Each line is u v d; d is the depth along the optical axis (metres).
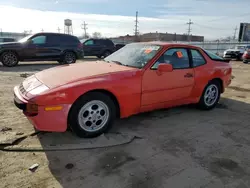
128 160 2.67
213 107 4.75
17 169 2.44
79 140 3.10
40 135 3.21
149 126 3.71
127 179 2.32
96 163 2.59
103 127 3.25
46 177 2.32
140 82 3.43
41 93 2.79
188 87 4.11
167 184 2.26
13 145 2.90
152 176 2.38
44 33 11.19
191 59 4.18
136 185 2.24
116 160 2.66
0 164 2.51
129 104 3.39
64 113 2.87
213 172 2.49
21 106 2.87
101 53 17.03
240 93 6.29
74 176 2.35
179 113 4.40
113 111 3.30
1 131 3.28
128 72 3.35
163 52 3.75
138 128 3.61
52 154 2.75
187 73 4.04
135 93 3.41
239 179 2.38
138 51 4.01
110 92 3.18
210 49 34.62
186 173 2.45
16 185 2.19
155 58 3.63
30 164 2.53
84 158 2.69
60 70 3.57
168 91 3.82
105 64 3.85
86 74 3.23
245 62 15.82
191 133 3.47
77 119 3.01
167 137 3.31
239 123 3.95
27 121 3.69
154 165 2.58
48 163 2.56
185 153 2.87
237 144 3.16
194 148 3.01
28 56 10.70
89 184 2.23
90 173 2.41
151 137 3.29
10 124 3.55
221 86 4.80
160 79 3.65
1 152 2.75
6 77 7.46
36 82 3.19
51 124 2.84
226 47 33.19
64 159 2.65
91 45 16.59
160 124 3.80
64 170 2.45
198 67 4.25
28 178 2.30
